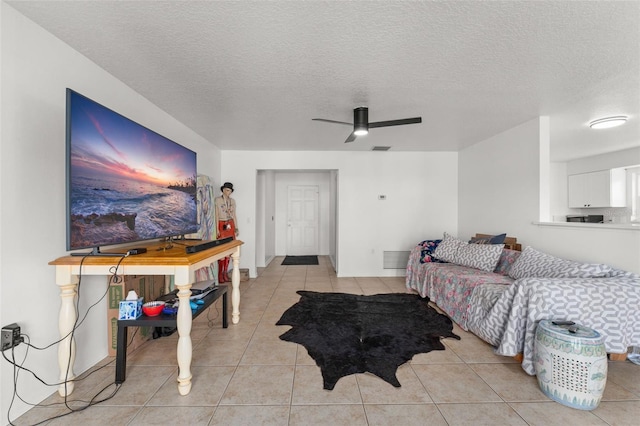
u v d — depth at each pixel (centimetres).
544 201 323
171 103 289
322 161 511
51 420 154
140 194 211
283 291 414
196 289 245
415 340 256
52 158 179
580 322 193
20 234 160
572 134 405
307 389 183
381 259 516
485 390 183
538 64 212
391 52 197
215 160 473
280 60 208
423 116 327
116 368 186
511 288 222
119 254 174
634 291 196
